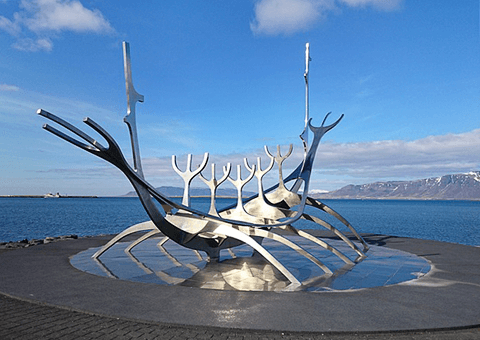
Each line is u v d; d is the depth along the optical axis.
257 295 7.93
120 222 46.78
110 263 11.65
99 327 6.06
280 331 5.89
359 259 13.18
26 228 37.88
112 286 8.58
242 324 6.13
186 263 11.88
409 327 6.07
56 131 7.51
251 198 14.52
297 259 13.02
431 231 38.19
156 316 6.49
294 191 15.05
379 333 5.93
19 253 13.52
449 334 5.96
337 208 132.12
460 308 7.13
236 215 13.39
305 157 15.84
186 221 11.02
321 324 6.18
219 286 8.87
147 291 8.16
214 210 12.61
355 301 7.55
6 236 30.86
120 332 5.84
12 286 8.50
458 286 8.98
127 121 9.59
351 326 6.10
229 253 14.44
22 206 111.88
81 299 7.48
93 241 17.44
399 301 7.59
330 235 20.98
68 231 34.72
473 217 69.94
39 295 7.77
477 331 6.12
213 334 5.83
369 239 19.47
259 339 5.65
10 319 6.42
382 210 111.75
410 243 17.80
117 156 8.44
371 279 9.79
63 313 6.79
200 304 7.22
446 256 13.84
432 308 7.12
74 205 125.88
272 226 11.67
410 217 69.75
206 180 12.93
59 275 9.73
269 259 9.70
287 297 7.81
